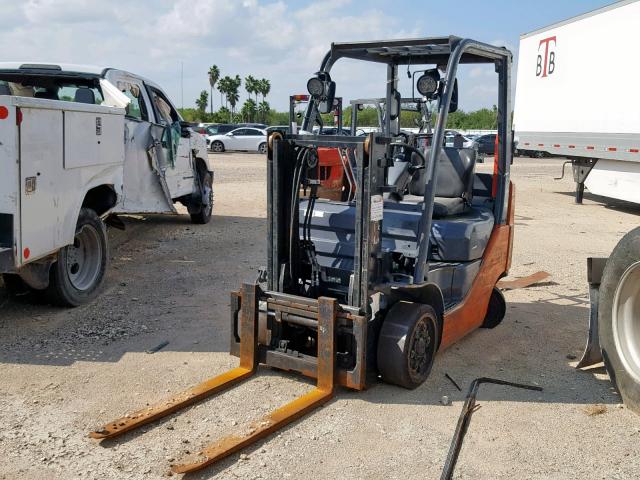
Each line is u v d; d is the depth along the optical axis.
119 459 3.68
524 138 17.14
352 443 3.93
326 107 4.96
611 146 13.48
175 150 9.61
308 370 4.57
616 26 13.12
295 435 4.00
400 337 4.46
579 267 9.02
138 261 8.48
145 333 5.75
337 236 4.94
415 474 3.62
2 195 5.21
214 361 5.15
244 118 66.69
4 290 6.82
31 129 5.36
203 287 7.29
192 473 3.54
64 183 5.89
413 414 4.32
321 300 4.38
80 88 8.05
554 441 4.04
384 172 4.37
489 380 4.91
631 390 4.45
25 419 4.13
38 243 5.55
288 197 4.78
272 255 4.76
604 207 15.65
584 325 6.42
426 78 4.55
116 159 6.93
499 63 5.47
